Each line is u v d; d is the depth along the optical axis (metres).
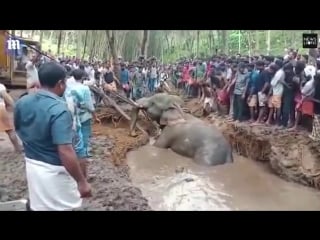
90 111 7.96
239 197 7.69
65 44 46.69
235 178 9.00
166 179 8.75
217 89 15.99
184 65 25.19
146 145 12.20
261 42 29.09
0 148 9.47
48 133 3.57
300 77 11.00
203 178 8.92
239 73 13.46
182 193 7.80
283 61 12.07
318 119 9.78
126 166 9.53
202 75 20.02
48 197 3.66
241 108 13.40
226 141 10.94
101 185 7.08
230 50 30.94
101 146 10.43
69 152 3.51
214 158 10.14
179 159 10.62
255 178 9.00
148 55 38.62
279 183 8.69
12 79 19.61
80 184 3.61
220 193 7.89
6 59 19.00
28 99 3.66
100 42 32.41
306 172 8.67
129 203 6.12
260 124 12.03
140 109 12.98
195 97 20.83
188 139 11.02
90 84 12.34
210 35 34.41
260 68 12.69
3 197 6.12
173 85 29.12
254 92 12.71
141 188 8.03
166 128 12.13
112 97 16.38
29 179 3.70
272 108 11.93
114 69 18.83
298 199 7.66
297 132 10.45
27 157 3.71
